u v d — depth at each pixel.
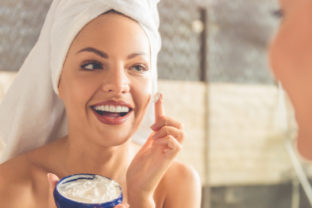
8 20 1.53
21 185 0.58
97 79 0.55
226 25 2.16
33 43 1.59
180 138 0.58
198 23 2.03
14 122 0.67
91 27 0.55
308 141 0.31
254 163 2.26
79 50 0.55
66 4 0.57
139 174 0.58
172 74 1.96
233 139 2.18
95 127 0.56
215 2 2.11
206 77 2.03
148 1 0.62
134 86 0.57
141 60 0.57
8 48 1.53
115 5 0.55
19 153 0.69
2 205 0.56
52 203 0.47
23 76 0.65
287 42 0.28
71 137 0.61
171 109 1.91
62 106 0.69
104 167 0.61
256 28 2.23
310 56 0.27
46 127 0.69
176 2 1.95
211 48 2.12
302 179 2.26
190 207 0.65
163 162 0.56
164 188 0.66
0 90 1.49
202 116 2.01
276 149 2.31
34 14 1.59
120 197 0.44
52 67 0.61
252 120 2.25
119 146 0.62
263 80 2.29
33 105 0.66
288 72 0.29
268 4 2.24
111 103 0.55
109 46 0.54
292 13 0.28
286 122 2.29
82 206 0.40
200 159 2.01
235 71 2.21
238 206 2.21
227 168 2.16
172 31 1.95
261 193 2.28
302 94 0.28
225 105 2.15
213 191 2.12
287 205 2.34
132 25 0.56
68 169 0.61
